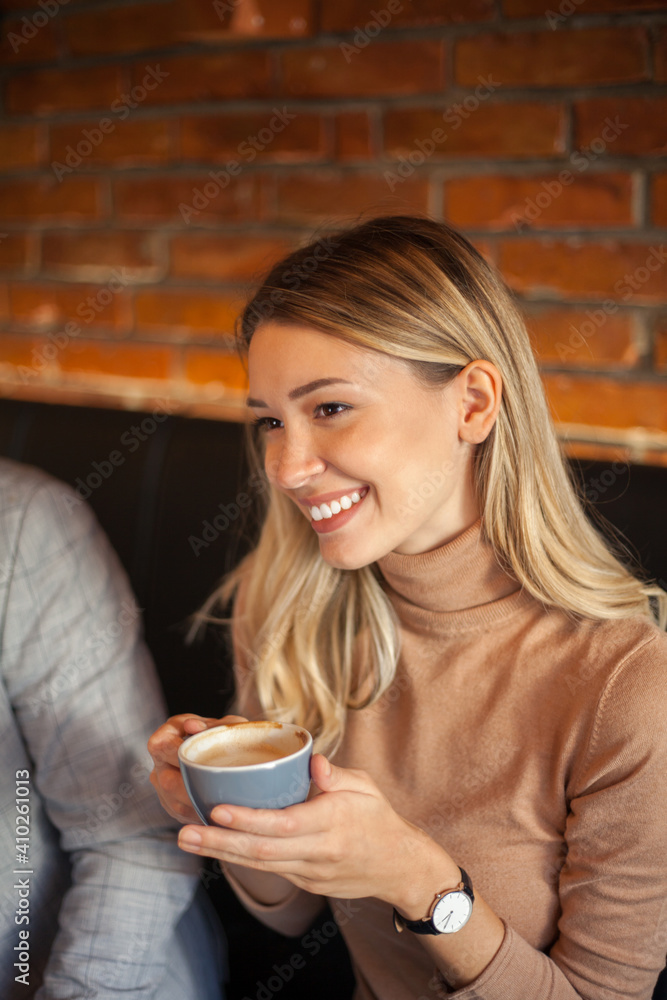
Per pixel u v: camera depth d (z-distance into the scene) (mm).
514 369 844
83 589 1001
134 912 912
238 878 979
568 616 841
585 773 783
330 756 936
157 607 1307
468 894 735
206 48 1472
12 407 1476
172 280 1599
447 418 803
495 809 825
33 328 1750
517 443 839
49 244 1698
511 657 847
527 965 756
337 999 1166
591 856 779
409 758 874
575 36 1223
